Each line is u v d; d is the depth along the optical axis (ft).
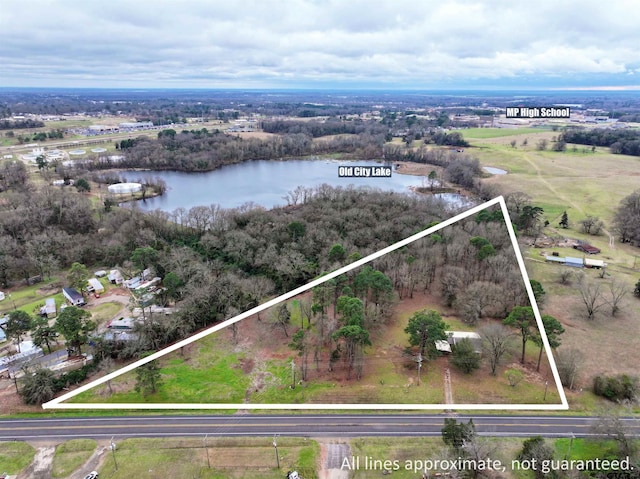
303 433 265.13
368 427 268.00
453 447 240.94
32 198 642.22
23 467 248.73
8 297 453.99
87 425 277.85
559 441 255.50
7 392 310.65
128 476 239.91
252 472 240.12
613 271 471.62
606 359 326.44
